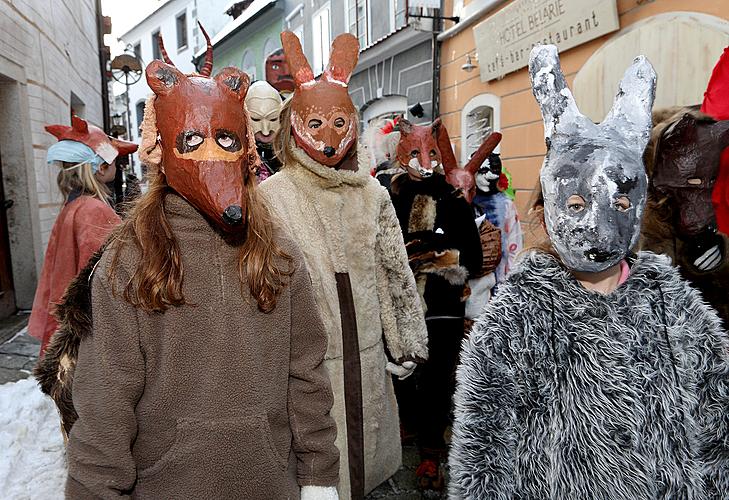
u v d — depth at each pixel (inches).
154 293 44.0
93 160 94.3
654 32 160.6
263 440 46.9
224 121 47.3
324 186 79.7
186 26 823.7
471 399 50.4
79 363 44.5
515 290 52.4
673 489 47.8
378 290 86.7
